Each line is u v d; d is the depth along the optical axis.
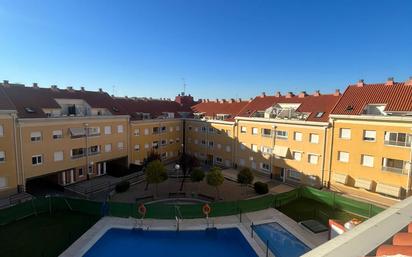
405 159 26.97
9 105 29.39
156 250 20.03
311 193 28.97
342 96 34.03
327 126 32.22
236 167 43.56
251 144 41.09
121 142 41.28
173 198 30.31
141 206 23.39
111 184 35.44
